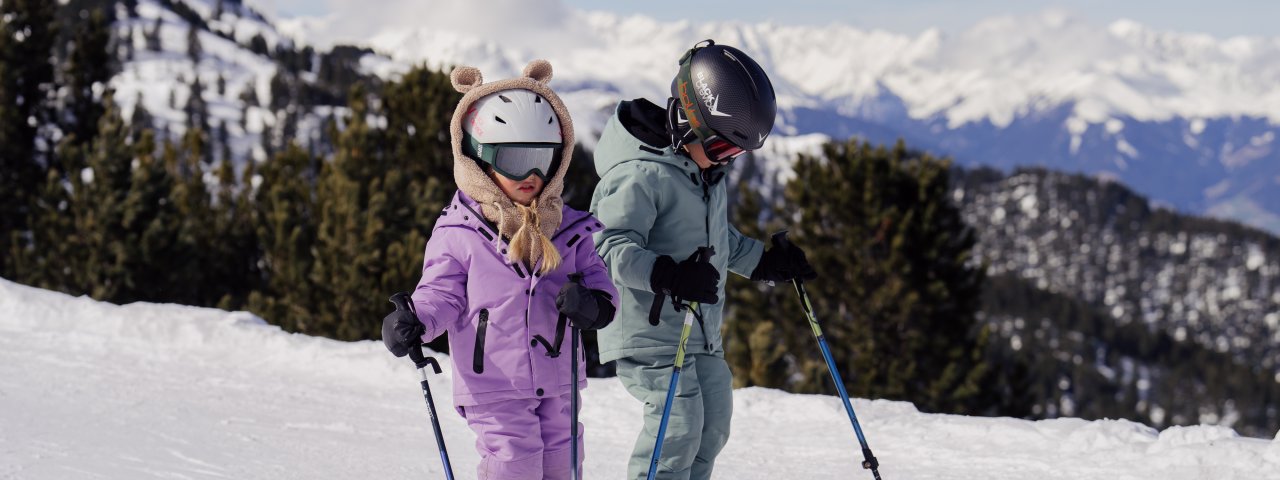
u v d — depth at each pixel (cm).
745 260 359
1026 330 11394
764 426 536
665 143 323
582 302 264
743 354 1177
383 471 448
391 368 655
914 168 1664
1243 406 10569
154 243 1702
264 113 15425
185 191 1906
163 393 586
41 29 2314
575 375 282
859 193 1598
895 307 1536
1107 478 415
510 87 280
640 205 312
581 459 291
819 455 481
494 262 276
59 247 1755
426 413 571
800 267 356
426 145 1588
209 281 1834
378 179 1476
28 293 788
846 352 1554
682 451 319
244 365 678
